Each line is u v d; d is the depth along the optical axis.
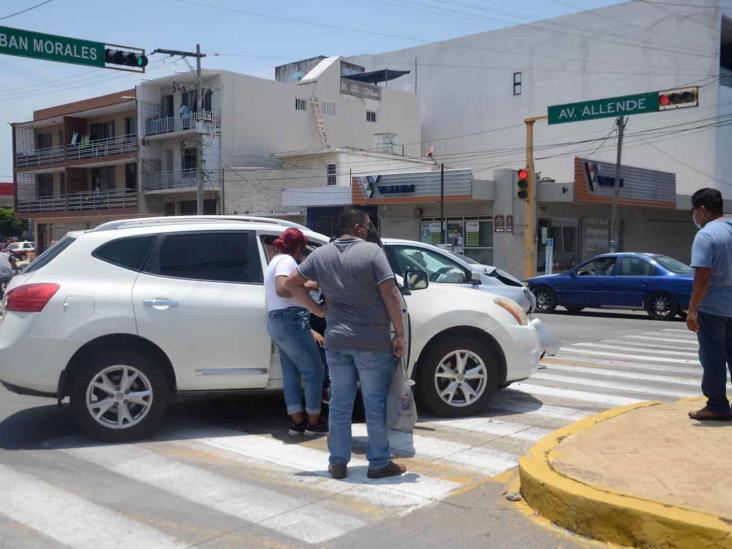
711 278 5.80
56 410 7.70
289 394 6.48
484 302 7.23
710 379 5.98
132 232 6.59
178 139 42.88
